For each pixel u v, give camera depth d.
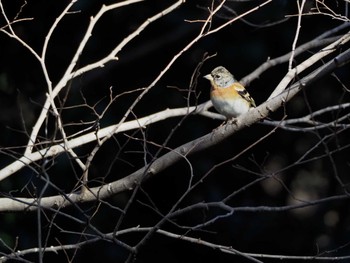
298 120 9.16
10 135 13.26
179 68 14.38
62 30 14.06
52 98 7.92
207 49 14.23
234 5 13.46
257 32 14.06
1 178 8.55
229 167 14.68
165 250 14.26
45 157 7.45
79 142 8.80
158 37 14.56
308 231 15.66
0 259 7.95
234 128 8.16
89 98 13.73
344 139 14.88
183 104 14.01
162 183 14.19
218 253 14.52
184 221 14.20
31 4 13.67
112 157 13.20
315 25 13.94
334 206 15.93
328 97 14.65
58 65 14.15
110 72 14.35
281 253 15.26
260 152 15.01
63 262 12.81
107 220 13.55
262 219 15.20
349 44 11.01
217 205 7.49
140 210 14.00
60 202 8.41
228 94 10.38
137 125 9.20
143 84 14.42
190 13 14.28
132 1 8.29
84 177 8.07
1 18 13.52
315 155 15.44
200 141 8.25
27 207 8.13
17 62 13.93
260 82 14.36
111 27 14.30
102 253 13.50
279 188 15.76
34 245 12.65
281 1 13.35
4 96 13.83
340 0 11.27
